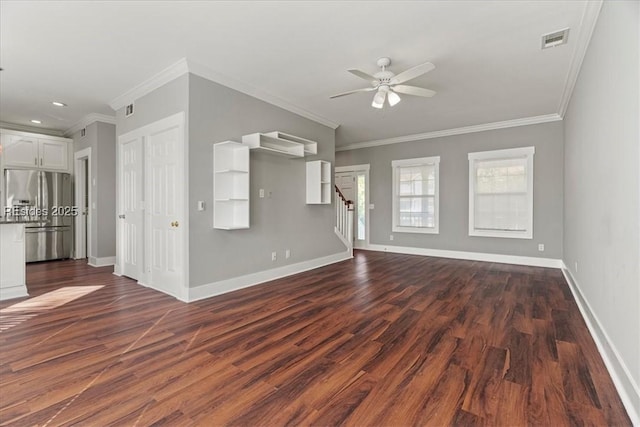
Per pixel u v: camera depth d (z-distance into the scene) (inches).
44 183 228.8
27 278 178.7
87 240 245.4
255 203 170.4
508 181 228.8
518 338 100.1
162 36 115.6
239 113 160.2
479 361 85.5
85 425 60.1
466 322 113.9
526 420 62.0
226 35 115.3
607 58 88.2
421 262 234.4
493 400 68.4
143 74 148.3
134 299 140.8
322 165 213.6
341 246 243.4
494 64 137.9
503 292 153.2
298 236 200.4
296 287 162.9
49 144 236.2
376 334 103.7
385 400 68.6
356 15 103.4
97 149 214.5
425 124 235.8
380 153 292.7
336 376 78.2
